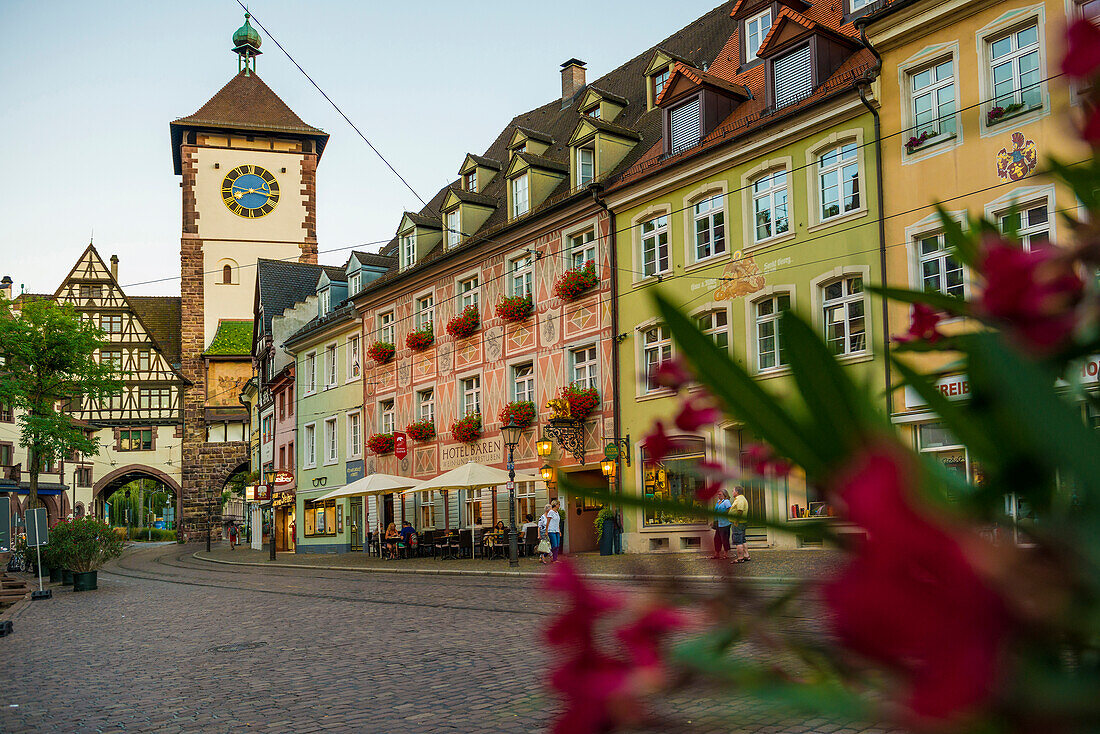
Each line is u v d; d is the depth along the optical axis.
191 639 11.67
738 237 19.95
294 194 57.41
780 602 0.45
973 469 0.48
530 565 21.77
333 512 35.91
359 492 27.62
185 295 56.97
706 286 20.48
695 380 0.55
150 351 60.03
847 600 0.37
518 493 25.64
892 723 0.37
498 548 25.17
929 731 0.36
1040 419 0.45
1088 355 0.47
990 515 0.45
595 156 23.92
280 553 39.84
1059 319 0.47
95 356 59.06
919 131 16.34
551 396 24.66
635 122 26.00
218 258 56.91
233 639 11.47
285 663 9.48
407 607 14.01
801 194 18.62
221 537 58.28
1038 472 0.45
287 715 7.13
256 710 7.35
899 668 0.37
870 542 0.38
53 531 22.62
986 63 15.48
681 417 0.55
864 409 0.48
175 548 52.12
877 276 16.97
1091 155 0.50
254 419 50.34
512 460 22.47
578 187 24.73
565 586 0.49
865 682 0.38
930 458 0.50
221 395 58.34
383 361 31.91
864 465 0.41
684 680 0.44
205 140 56.62
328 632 11.66
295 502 39.44
